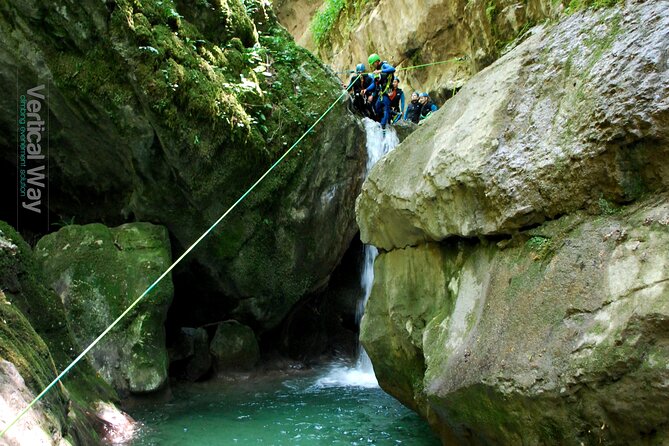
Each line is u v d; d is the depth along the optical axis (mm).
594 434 2055
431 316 3328
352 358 7785
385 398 5500
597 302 2123
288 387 6055
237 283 6434
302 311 7543
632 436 1964
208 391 5809
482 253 2914
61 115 5730
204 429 4410
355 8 13117
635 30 2336
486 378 2408
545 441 2256
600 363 1989
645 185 2176
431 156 3285
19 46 5375
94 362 5027
